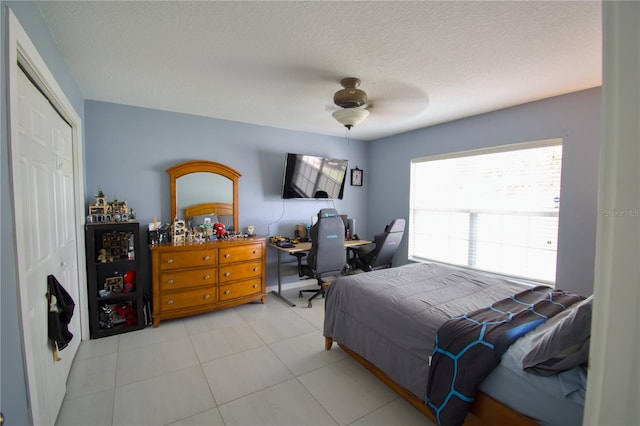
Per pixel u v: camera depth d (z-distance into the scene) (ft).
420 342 5.50
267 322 9.89
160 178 10.66
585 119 8.34
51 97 5.45
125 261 8.96
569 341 3.83
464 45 5.95
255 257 11.18
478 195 11.27
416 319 5.76
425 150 13.01
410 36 5.65
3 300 3.09
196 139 11.27
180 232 10.46
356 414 5.74
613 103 1.54
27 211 4.19
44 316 4.79
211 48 6.18
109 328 8.84
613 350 1.59
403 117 11.27
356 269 14.78
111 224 8.66
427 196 13.26
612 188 1.56
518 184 10.09
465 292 7.01
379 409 5.89
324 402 6.06
